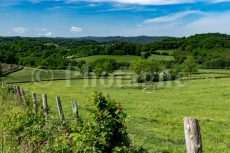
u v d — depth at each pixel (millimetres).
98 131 10531
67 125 14898
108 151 10570
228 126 28859
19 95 26594
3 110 22484
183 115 36281
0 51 176250
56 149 12258
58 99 16312
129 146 10727
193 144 7016
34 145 14047
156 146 19203
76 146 10938
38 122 15938
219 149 19766
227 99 53031
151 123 29156
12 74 131375
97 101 10953
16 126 15703
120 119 10781
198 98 56344
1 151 14148
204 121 31844
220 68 162000
